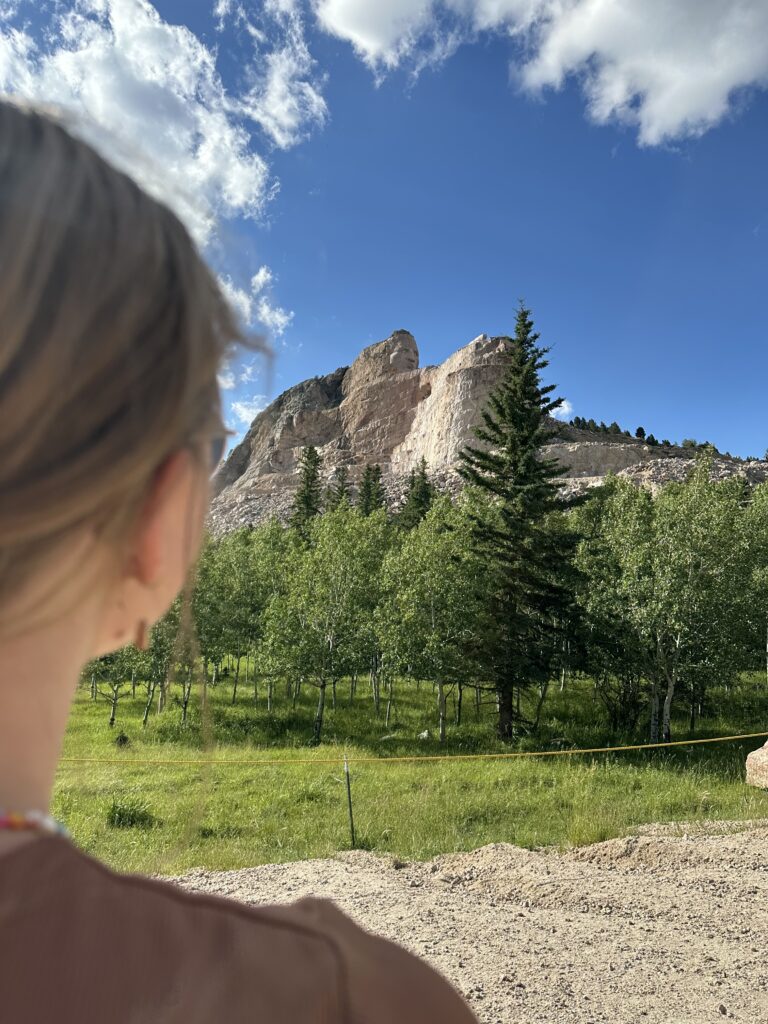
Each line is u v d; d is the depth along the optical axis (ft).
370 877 23.49
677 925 18.86
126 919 0.90
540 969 16.08
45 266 0.88
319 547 108.06
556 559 79.97
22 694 0.95
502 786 45.65
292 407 449.06
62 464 0.86
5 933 0.82
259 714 93.30
